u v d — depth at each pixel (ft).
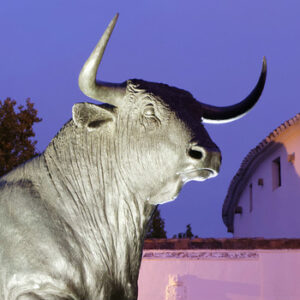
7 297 13.43
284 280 39.04
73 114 15.03
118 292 14.89
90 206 14.89
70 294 13.74
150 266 39.29
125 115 15.10
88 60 14.35
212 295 38.88
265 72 16.67
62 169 15.10
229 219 97.81
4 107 68.69
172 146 14.39
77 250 14.17
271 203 69.46
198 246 39.78
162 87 15.34
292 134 61.62
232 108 16.83
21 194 14.46
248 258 39.40
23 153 68.54
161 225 101.45
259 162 73.15
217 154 14.06
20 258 13.51
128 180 14.97
